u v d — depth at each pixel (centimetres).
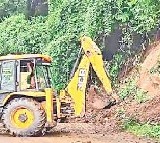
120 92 2311
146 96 2162
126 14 2544
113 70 2577
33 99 1631
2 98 1634
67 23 2958
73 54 2808
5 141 1466
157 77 2206
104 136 1602
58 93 1803
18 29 3319
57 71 2780
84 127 1862
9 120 1609
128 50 2606
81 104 1678
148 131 1628
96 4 2675
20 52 3200
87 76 1692
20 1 3809
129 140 1503
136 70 2445
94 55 1700
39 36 3203
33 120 1599
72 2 2950
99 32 2661
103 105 1822
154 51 2433
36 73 1652
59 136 1603
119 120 1925
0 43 3312
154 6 2245
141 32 2477
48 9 3347
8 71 1653
